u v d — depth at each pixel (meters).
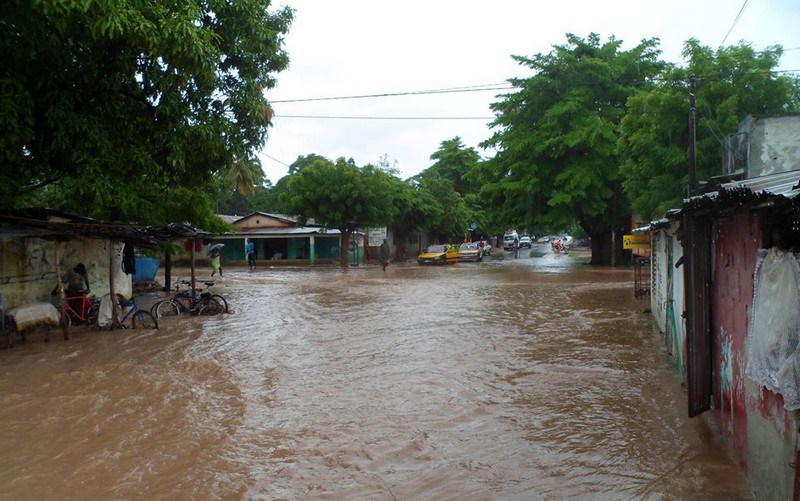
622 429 6.14
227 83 13.05
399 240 48.31
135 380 8.32
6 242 13.01
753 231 4.43
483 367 8.97
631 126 22.20
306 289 22.02
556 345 10.55
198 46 9.95
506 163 33.69
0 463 5.37
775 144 11.99
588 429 6.17
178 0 10.29
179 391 7.76
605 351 9.95
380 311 15.54
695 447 5.52
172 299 15.13
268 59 13.42
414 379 8.31
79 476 5.08
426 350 10.30
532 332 11.92
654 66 31.95
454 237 62.66
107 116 11.63
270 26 13.88
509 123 33.28
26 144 10.85
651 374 8.36
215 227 20.69
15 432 6.18
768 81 17.91
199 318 14.56
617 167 30.56
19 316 10.57
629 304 16.06
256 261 43.12
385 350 10.38
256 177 44.09
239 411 6.90
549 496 4.63
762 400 4.20
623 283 22.22
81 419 6.60
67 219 12.74
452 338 11.40
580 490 4.72
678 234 6.93
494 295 18.94
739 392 4.93
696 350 5.80
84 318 13.00
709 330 5.92
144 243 13.92
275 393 7.68
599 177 30.89
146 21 9.28
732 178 11.16
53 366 9.17
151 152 12.26
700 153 18.47
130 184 12.32
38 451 5.66
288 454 5.56
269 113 13.59
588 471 5.10
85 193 10.55
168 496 4.69
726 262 5.30
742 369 4.81
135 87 12.02
